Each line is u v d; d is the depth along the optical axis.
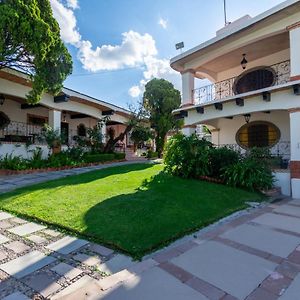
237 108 10.48
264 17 9.00
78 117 20.27
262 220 5.74
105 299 2.69
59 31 10.90
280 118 11.52
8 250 3.88
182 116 12.77
